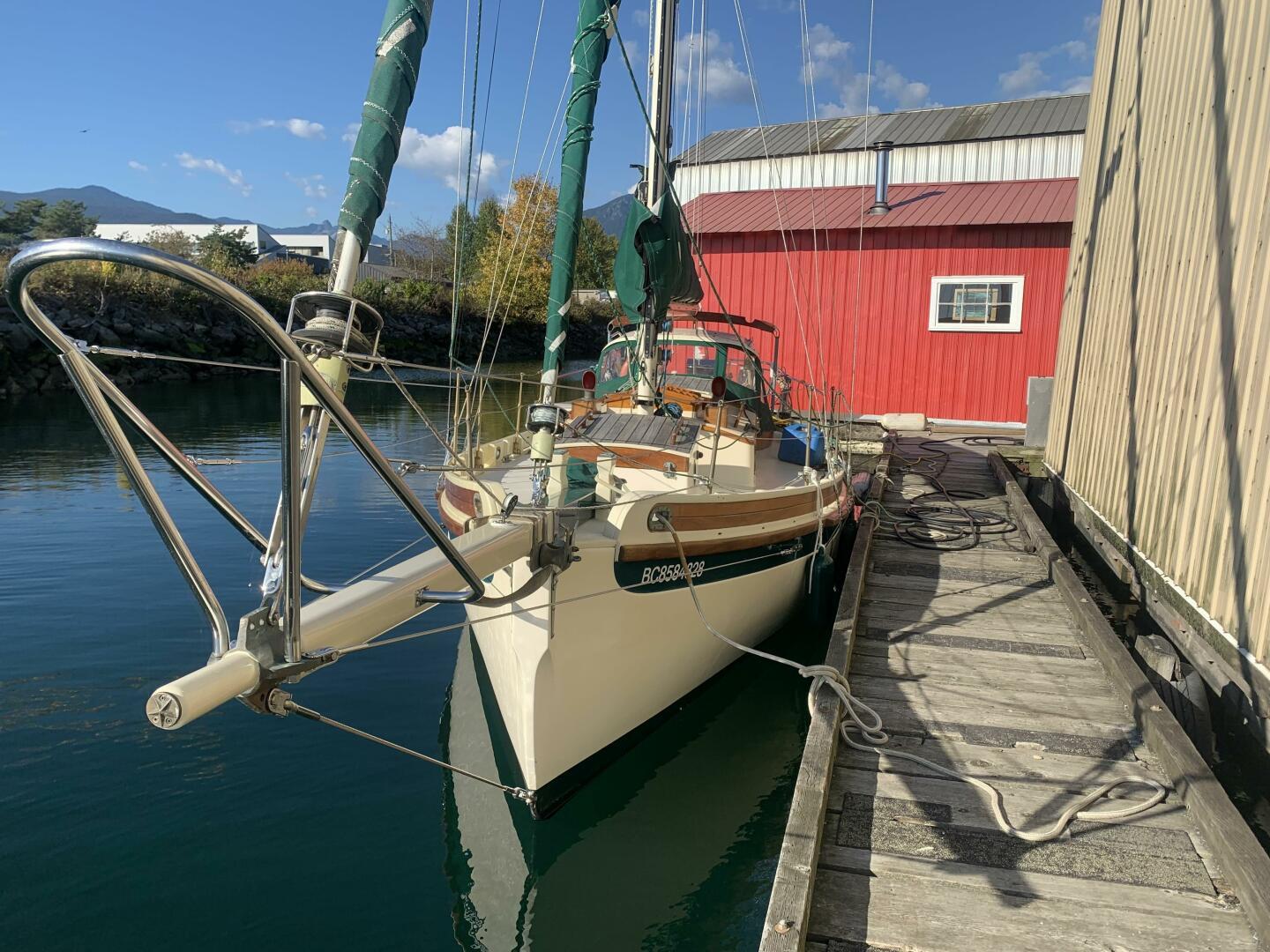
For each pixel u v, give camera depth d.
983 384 12.84
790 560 5.39
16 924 3.05
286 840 3.60
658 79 4.86
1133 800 3.34
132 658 5.23
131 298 23.30
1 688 4.82
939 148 15.75
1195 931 2.61
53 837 3.55
